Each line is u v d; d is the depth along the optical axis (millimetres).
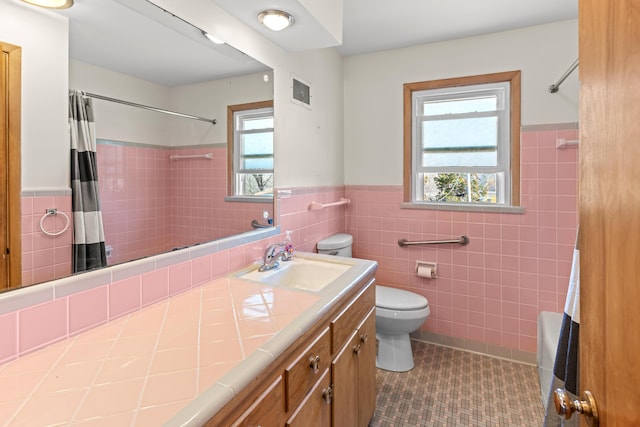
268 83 1870
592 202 611
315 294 1273
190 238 1417
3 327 799
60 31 970
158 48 1279
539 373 2168
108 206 1104
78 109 1022
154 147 1272
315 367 1094
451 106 2668
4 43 844
